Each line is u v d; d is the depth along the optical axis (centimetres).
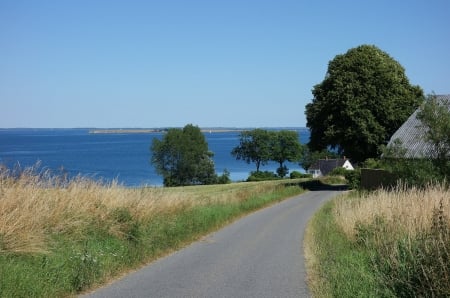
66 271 923
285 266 1194
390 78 5128
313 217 2419
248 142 13788
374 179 3500
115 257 1125
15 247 928
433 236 823
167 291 927
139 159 11944
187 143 10131
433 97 2498
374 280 876
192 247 1515
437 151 2411
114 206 1386
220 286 973
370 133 4966
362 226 1399
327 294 877
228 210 2442
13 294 775
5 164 1189
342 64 5212
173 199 1870
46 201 1155
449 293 694
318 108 5291
